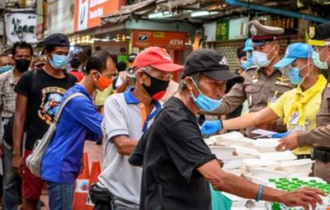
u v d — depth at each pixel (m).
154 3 10.76
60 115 5.38
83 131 5.38
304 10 8.48
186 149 3.35
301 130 5.00
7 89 7.62
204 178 3.46
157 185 3.49
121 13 12.73
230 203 4.15
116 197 4.42
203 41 13.49
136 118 4.44
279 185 3.69
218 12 10.98
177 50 13.66
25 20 38.97
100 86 5.28
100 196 4.49
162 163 3.47
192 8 9.92
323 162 4.72
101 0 18.48
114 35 18.06
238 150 4.71
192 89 3.43
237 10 10.63
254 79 6.33
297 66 5.12
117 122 4.40
